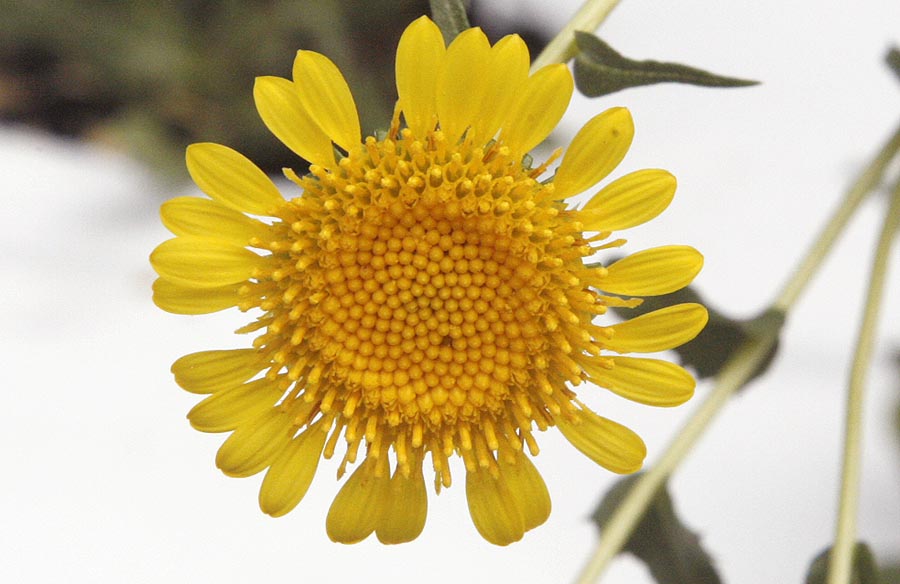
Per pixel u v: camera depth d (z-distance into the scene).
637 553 0.24
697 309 0.23
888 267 0.24
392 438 0.23
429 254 0.23
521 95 0.22
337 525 0.23
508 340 0.23
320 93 0.22
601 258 0.24
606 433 0.23
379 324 0.23
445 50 0.22
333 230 0.22
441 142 0.22
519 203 0.22
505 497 0.23
